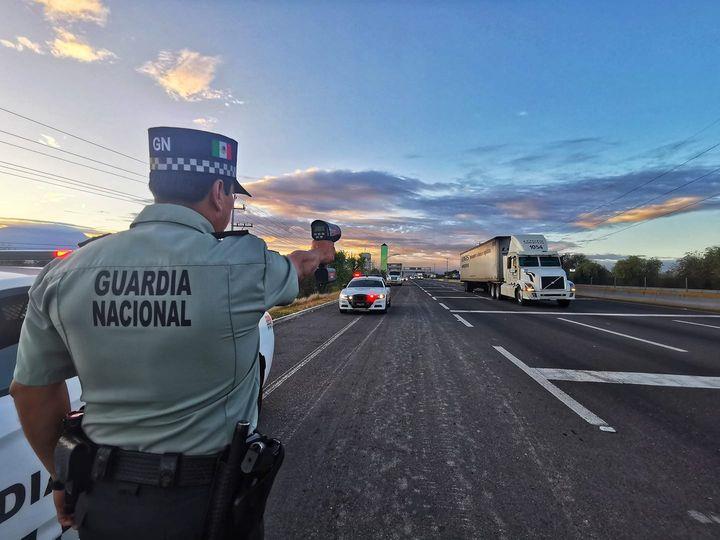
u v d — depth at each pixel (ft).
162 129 4.25
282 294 4.23
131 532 3.60
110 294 3.64
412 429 14.28
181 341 3.60
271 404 16.97
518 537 8.47
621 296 90.43
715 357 26.55
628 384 20.02
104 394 3.74
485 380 20.75
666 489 10.29
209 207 4.47
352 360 25.50
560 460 11.89
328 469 11.37
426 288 165.99
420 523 8.95
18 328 7.14
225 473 3.77
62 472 3.75
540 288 66.33
